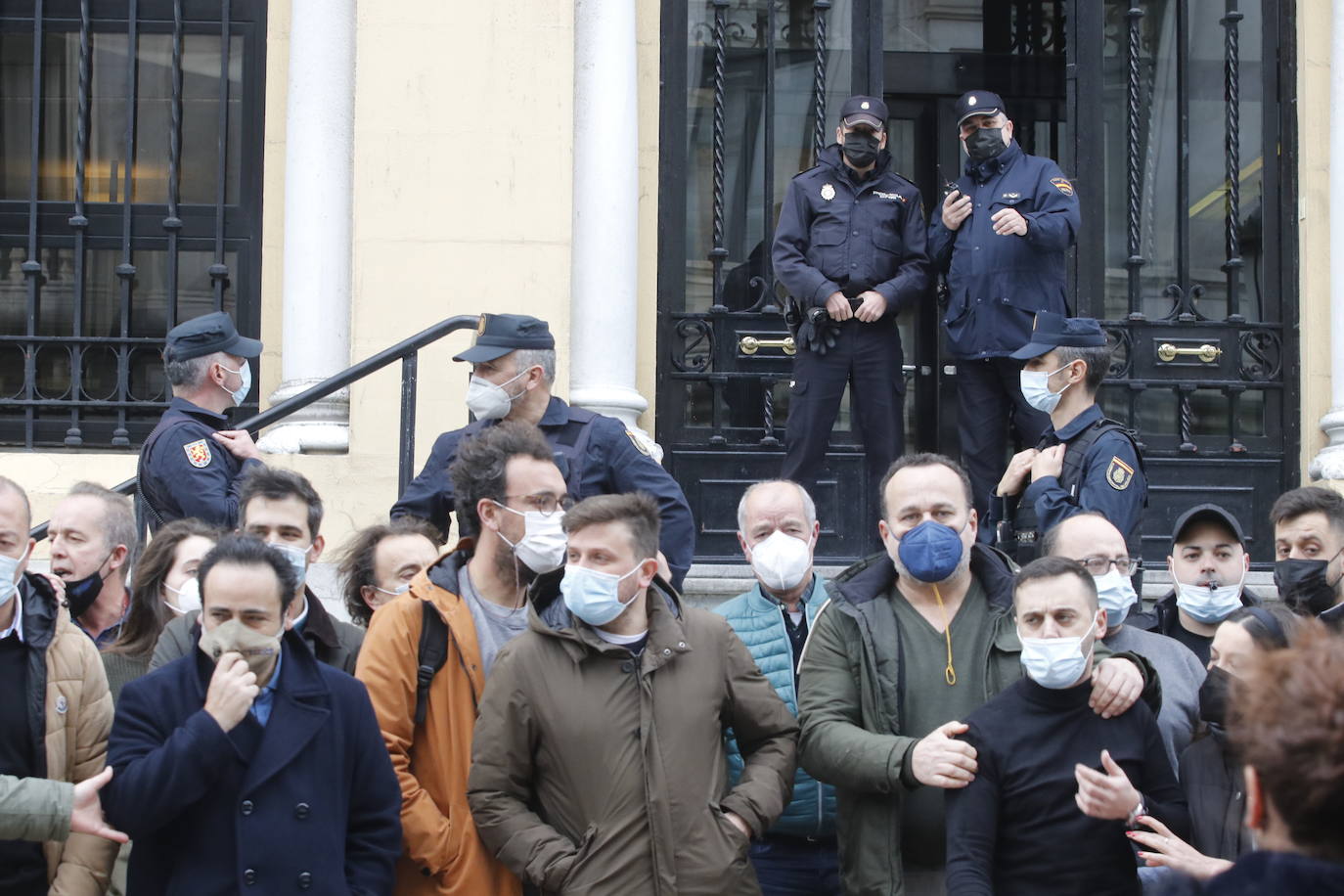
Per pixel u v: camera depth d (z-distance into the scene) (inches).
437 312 314.2
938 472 199.0
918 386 378.6
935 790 194.5
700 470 343.6
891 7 390.0
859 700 195.8
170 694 170.7
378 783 176.1
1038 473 249.0
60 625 183.3
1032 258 305.3
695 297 347.9
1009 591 197.5
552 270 316.2
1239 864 97.3
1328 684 97.7
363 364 273.9
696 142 350.3
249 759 167.6
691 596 322.3
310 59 342.0
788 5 354.0
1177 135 355.9
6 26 360.8
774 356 346.6
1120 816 172.4
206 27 361.4
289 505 197.9
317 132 340.5
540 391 234.1
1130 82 355.9
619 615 187.3
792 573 216.5
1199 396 352.2
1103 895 175.2
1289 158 354.6
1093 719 179.5
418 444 311.3
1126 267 354.6
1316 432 348.8
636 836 179.0
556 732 181.8
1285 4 356.8
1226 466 349.4
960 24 391.2
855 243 312.2
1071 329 252.4
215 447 250.4
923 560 191.6
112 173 360.2
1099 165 353.7
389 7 319.3
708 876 179.3
